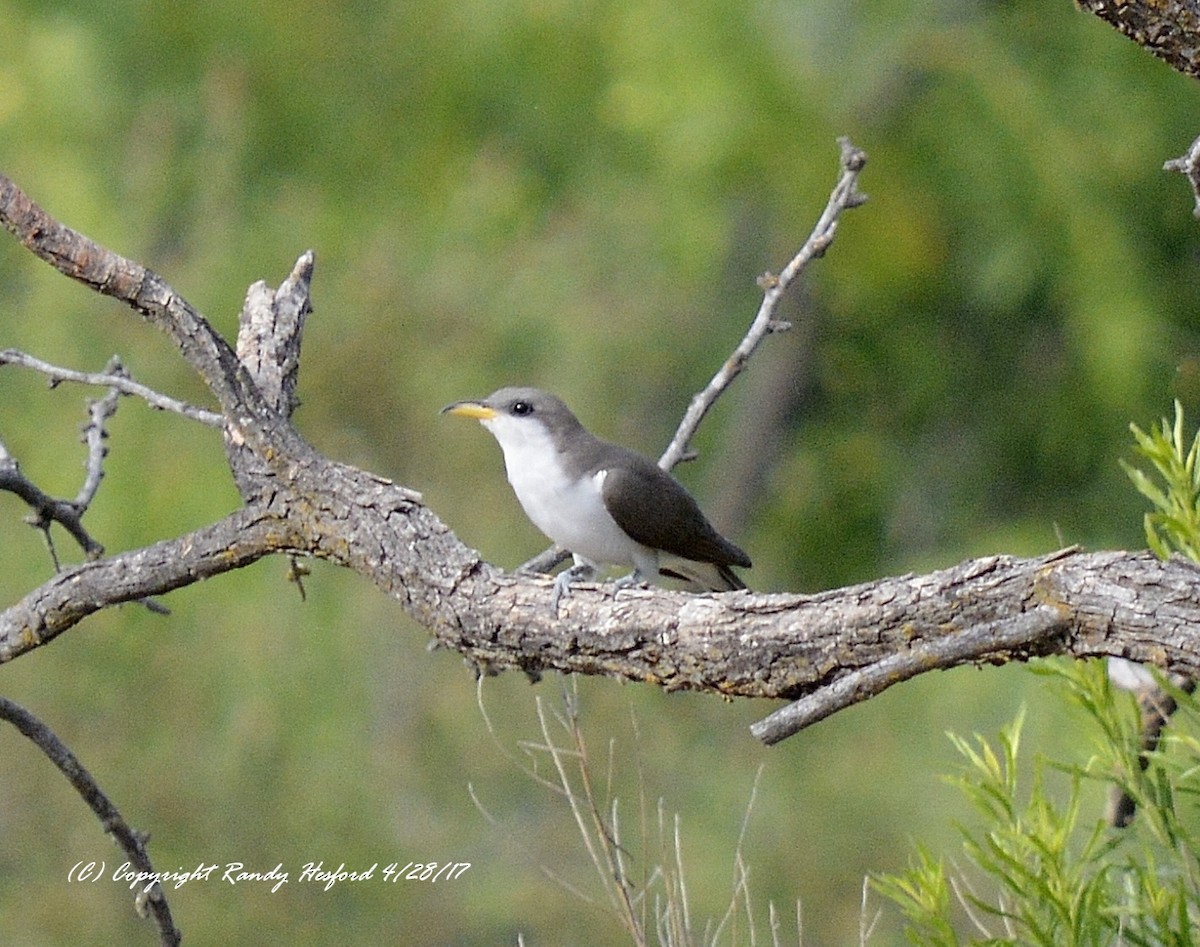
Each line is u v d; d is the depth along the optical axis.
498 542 15.52
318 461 5.65
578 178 17.33
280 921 13.49
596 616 5.07
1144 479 4.67
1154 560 4.14
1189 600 4.05
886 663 4.21
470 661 5.57
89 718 14.03
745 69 15.61
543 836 13.10
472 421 16.28
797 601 4.72
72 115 15.77
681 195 16.31
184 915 13.35
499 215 17.27
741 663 4.77
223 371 5.67
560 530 8.03
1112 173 16.05
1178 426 4.57
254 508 5.70
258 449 5.67
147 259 16.28
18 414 15.04
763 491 18.67
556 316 17.44
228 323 15.97
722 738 13.84
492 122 17.33
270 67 16.53
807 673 4.66
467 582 5.34
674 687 4.97
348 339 16.53
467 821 13.65
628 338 17.88
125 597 5.86
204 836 13.80
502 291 17.48
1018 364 17.88
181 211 16.61
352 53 16.81
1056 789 6.04
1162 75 16.14
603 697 13.04
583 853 12.84
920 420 18.36
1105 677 4.51
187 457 14.62
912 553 17.97
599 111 16.67
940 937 4.37
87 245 5.56
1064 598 4.18
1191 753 4.57
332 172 16.91
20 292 15.91
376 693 14.34
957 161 16.28
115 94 16.36
